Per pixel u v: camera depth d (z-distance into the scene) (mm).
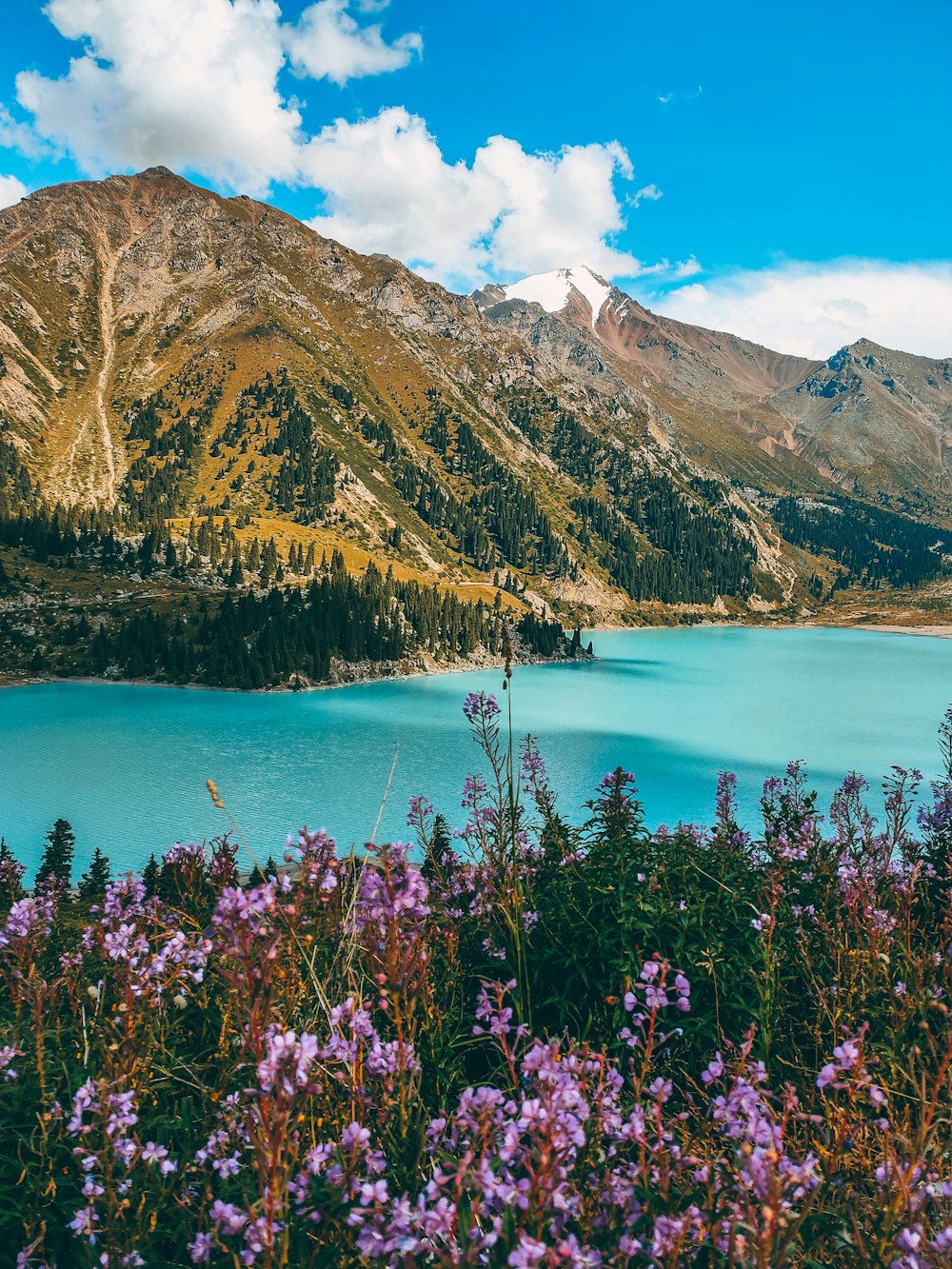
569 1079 2848
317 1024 4590
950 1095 3758
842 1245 3158
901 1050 5008
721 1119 3375
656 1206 3039
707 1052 6020
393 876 3951
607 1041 5973
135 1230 3477
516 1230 2432
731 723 160125
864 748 136125
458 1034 5469
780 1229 2596
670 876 8445
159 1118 4238
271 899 3207
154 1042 4762
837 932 6902
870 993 5969
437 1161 3439
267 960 3141
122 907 6430
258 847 78625
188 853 8641
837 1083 3928
